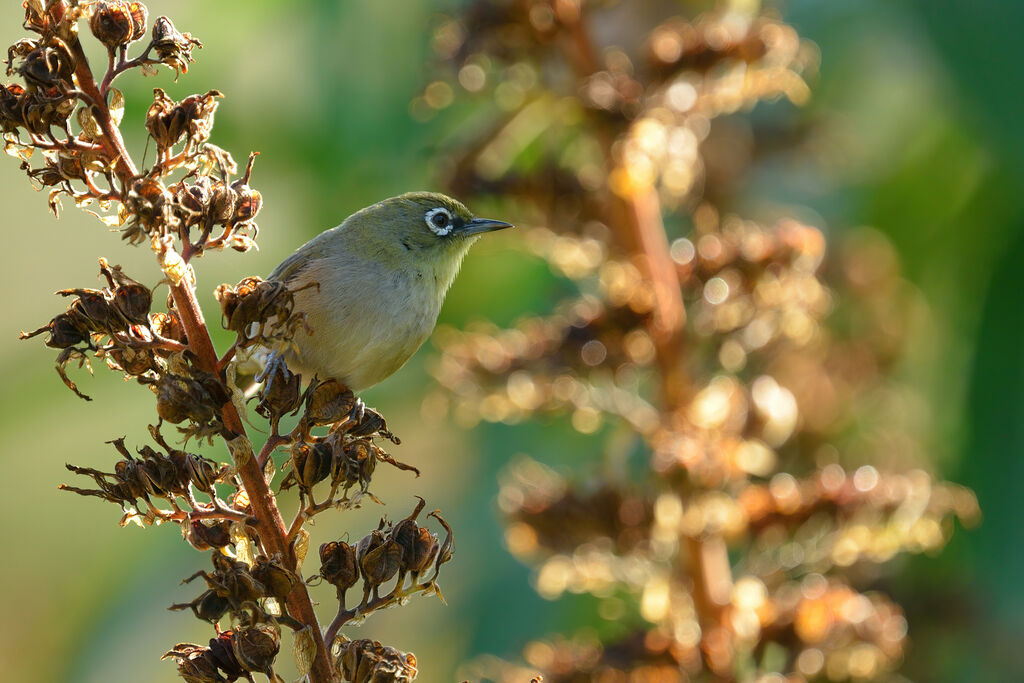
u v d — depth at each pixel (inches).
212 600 246.2
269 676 250.4
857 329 615.8
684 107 430.3
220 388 255.9
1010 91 488.4
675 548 424.2
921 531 428.8
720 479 401.7
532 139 508.7
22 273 671.1
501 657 561.3
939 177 631.2
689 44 428.5
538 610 566.3
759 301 435.8
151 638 601.0
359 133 583.8
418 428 609.0
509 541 434.3
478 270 606.9
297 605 257.1
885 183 641.6
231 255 558.9
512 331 458.9
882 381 612.7
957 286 588.1
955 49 495.8
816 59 523.8
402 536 260.1
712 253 435.8
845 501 421.4
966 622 533.3
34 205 682.8
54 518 663.1
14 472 658.2
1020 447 523.8
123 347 252.8
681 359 431.2
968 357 543.2
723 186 609.9
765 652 423.5
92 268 682.8
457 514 602.9
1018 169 501.7
